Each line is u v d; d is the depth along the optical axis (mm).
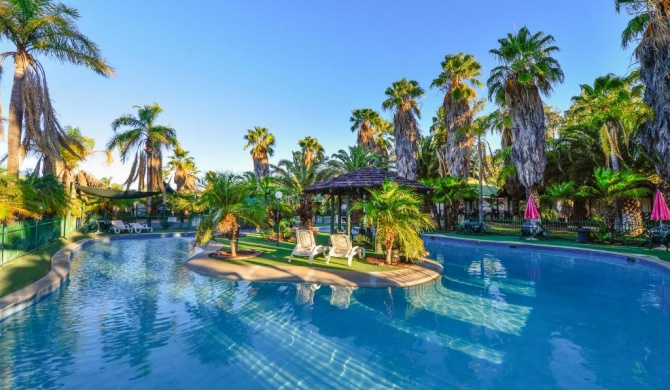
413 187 12586
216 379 3922
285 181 22047
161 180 28859
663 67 13367
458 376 4008
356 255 11781
